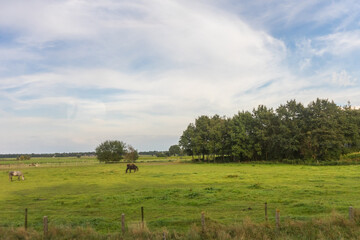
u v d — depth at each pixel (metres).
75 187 36.44
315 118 80.00
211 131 99.81
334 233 12.92
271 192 25.94
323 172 46.91
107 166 88.44
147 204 22.81
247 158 99.00
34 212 21.05
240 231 13.60
